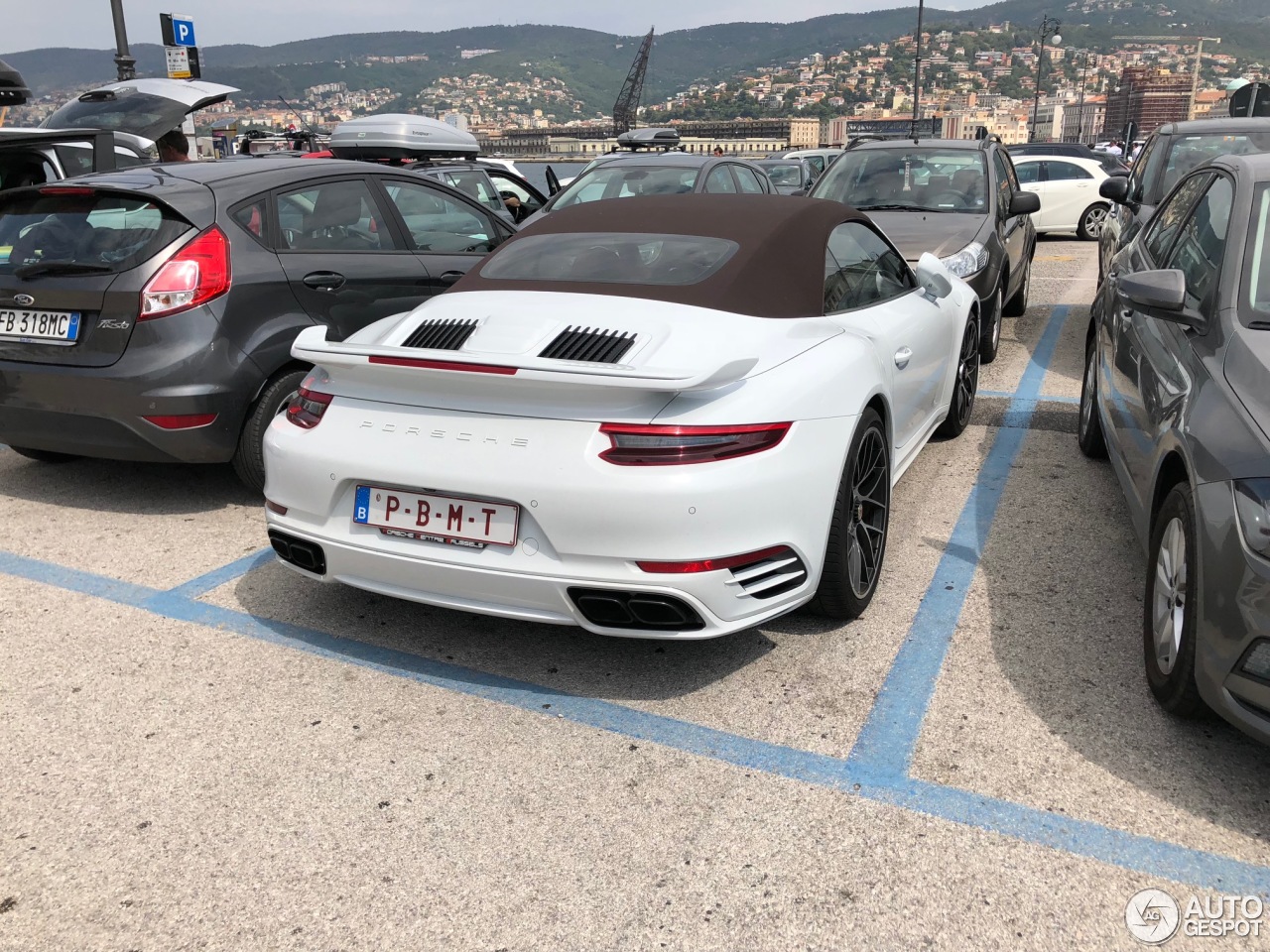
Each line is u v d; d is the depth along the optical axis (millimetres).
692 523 2562
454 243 5574
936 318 4414
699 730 2750
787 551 2812
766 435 2693
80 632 3365
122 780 2545
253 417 4344
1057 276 11992
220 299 4160
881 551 3480
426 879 2193
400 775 2559
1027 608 3451
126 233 4160
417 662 3152
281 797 2473
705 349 2775
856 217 4008
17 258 4297
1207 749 2613
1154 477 2977
